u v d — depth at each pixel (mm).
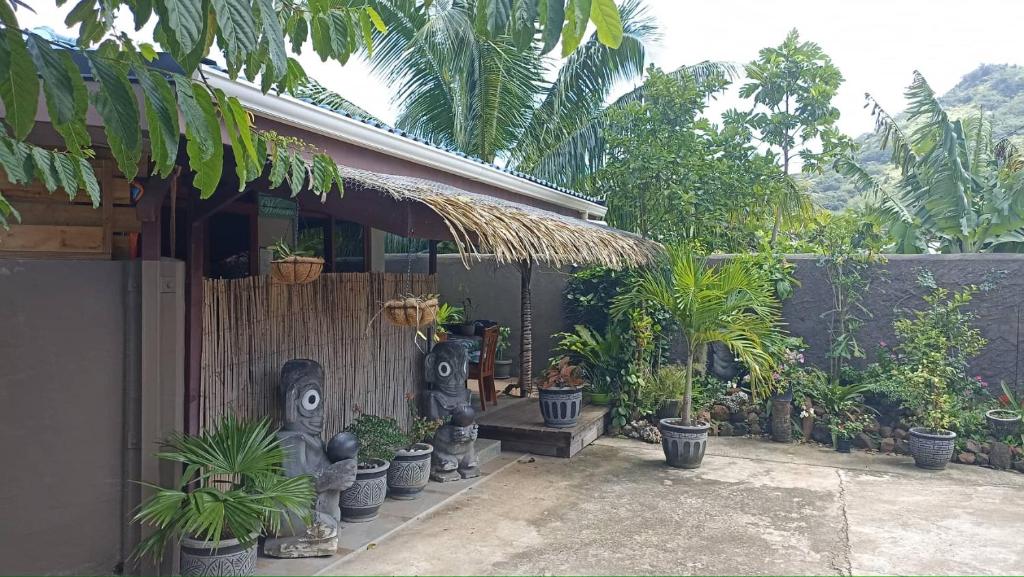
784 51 10500
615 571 4375
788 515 5480
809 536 5023
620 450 7465
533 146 12203
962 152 9305
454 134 12094
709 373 8797
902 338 8086
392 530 4922
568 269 9891
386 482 5406
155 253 3799
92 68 1611
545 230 5438
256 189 4391
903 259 8102
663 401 8156
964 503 5816
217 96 1858
